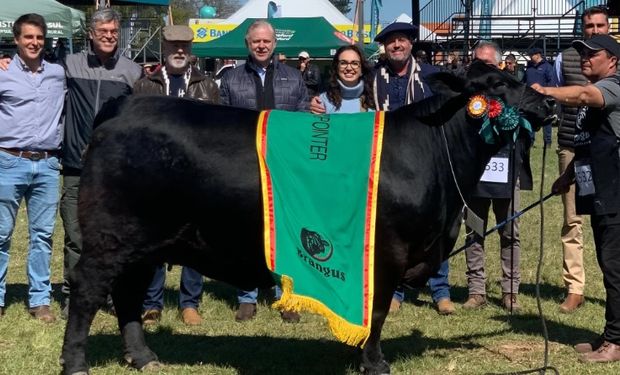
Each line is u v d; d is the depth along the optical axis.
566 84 7.47
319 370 5.80
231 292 8.23
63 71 6.95
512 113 5.21
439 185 5.22
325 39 20.78
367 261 5.04
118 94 6.89
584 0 19.75
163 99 5.39
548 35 21.25
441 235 5.32
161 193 5.18
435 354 6.21
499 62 7.20
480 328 6.94
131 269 5.41
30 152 6.84
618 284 5.96
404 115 5.34
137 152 5.17
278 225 5.07
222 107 5.38
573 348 6.38
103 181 5.19
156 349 6.29
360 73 7.12
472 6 19.98
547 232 11.41
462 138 5.32
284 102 7.24
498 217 7.50
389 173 5.12
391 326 7.01
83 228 5.24
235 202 5.13
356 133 5.21
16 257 9.62
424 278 5.40
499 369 5.85
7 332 6.64
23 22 6.68
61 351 5.91
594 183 5.89
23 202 13.36
